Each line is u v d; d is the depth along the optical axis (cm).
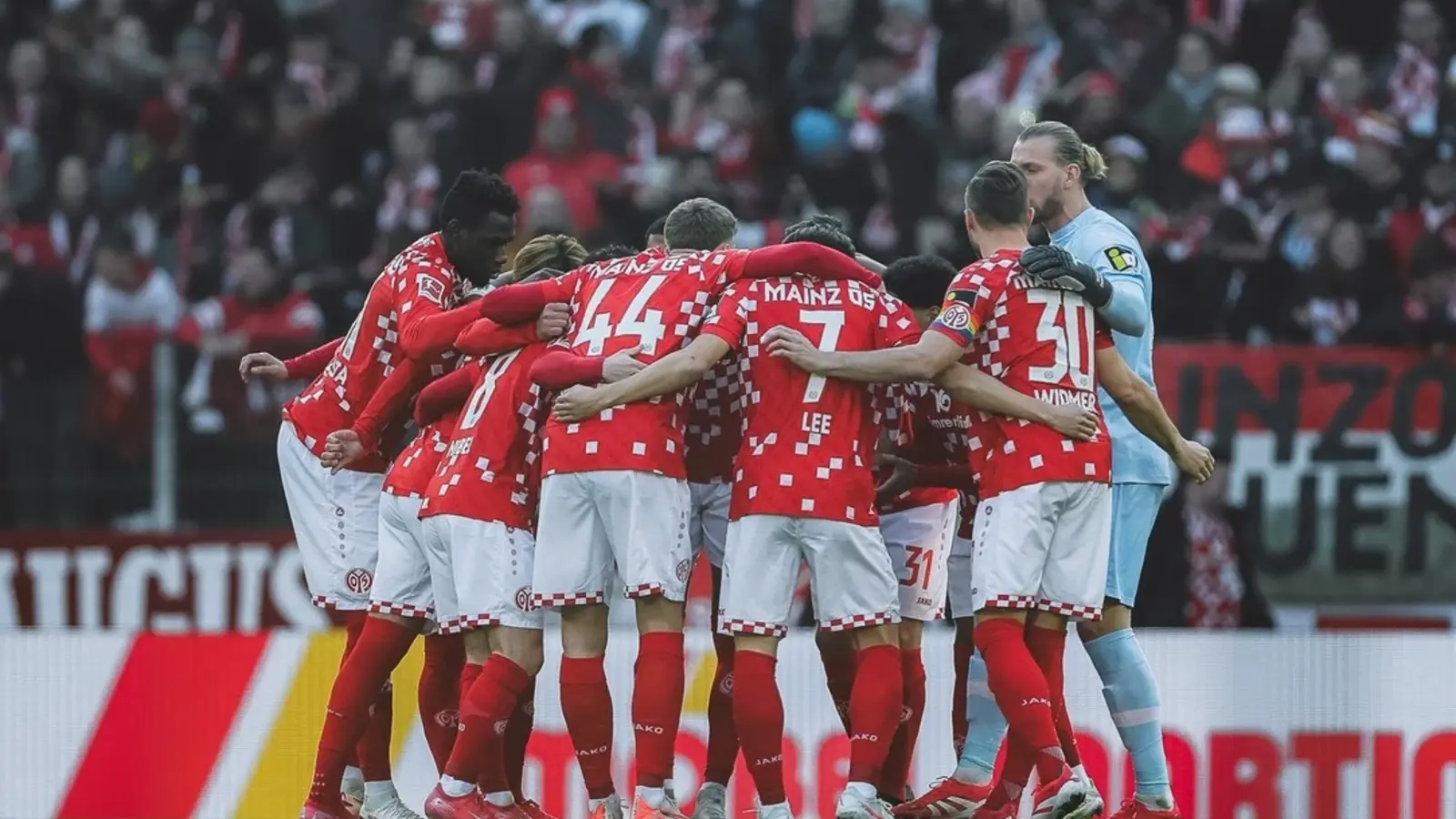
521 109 4791
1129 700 2394
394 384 2462
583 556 2327
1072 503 2294
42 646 3212
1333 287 4153
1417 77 4866
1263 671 3094
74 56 5350
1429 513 3847
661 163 4647
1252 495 3853
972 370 2297
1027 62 4869
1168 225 4288
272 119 5088
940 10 5056
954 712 2586
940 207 4494
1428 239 4206
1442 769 3081
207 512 4088
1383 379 3869
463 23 5456
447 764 2398
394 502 2477
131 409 4122
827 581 2306
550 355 2325
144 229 4909
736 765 2994
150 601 4056
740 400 2400
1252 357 3872
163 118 5144
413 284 2477
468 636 2469
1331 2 4944
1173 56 4706
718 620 2484
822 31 5069
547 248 2658
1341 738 3086
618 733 3097
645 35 5275
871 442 2348
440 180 4766
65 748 3189
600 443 2298
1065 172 2444
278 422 4084
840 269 2334
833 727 3067
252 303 4372
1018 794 2350
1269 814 3073
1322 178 4456
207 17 5512
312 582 2545
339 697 2448
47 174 5112
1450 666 3086
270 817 3153
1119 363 2347
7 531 4100
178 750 3181
